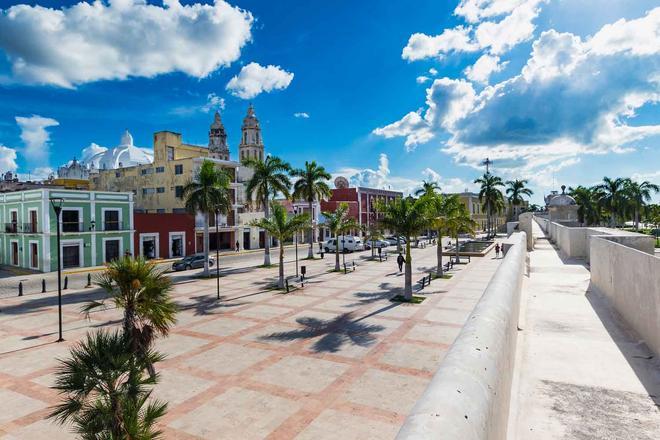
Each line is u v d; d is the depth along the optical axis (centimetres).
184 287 2323
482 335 268
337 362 1108
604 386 426
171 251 4181
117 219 3641
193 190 2856
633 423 348
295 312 1677
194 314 1659
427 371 1041
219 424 797
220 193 2809
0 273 3158
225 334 1373
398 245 4019
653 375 451
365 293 2066
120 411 539
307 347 1232
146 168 4922
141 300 866
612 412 369
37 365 1129
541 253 2203
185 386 967
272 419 814
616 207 6078
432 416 151
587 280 1133
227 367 1080
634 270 637
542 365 488
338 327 1444
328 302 1864
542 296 912
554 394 409
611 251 820
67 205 3291
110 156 8594
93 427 536
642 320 588
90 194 3447
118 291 878
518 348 544
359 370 1051
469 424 152
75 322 1577
